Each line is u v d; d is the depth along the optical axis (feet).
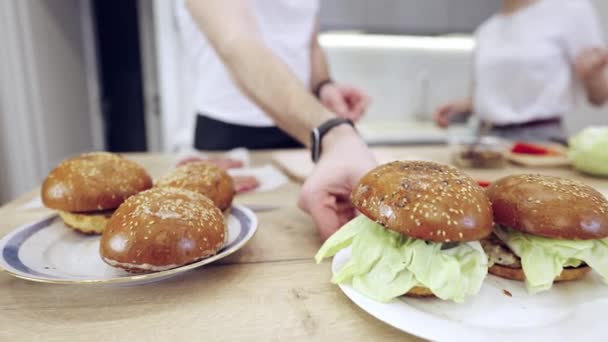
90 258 1.83
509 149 4.97
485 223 1.49
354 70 8.97
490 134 6.63
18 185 6.64
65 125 7.89
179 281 1.72
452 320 1.41
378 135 7.63
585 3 5.94
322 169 2.12
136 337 1.34
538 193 1.69
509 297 1.58
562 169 4.17
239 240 1.90
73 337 1.33
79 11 8.79
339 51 8.80
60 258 1.81
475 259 1.54
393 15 7.79
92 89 9.32
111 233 1.61
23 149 6.54
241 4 3.18
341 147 2.21
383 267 1.53
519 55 6.22
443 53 9.18
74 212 2.05
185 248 1.59
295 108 2.67
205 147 5.38
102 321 1.42
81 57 8.82
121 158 2.33
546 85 6.17
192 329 1.39
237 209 2.36
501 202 1.76
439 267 1.48
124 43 9.41
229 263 1.91
